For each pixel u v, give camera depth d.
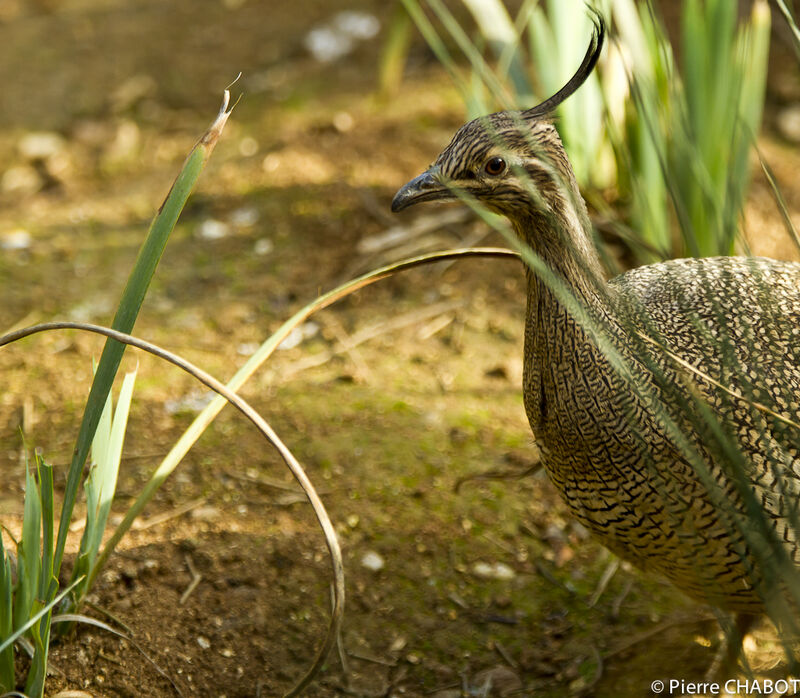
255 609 7.05
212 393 8.93
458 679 6.80
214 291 10.21
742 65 8.09
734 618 6.70
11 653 5.82
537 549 7.66
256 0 15.12
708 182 7.99
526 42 12.93
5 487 7.84
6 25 15.02
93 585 6.89
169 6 15.22
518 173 5.57
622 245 9.86
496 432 8.52
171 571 7.20
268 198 11.34
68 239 11.07
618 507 6.04
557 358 6.02
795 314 6.25
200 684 6.55
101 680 6.36
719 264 6.64
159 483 6.20
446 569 7.47
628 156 8.70
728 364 5.54
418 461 8.23
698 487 5.75
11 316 9.86
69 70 13.80
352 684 6.73
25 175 12.15
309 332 9.70
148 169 12.11
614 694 6.68
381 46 13.71
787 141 11.59
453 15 13.88
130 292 5.79
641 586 7.46
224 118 5.69
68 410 8.72
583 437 5.98
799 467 5.75
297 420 8.60
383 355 9.39
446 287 10.08
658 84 8.58
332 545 5.34
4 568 5.70
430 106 12.25
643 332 6.02
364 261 10.30
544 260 6.00
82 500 7.70
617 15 9.02
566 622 7.17
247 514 7.73
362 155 11.66
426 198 5.98
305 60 13.63
